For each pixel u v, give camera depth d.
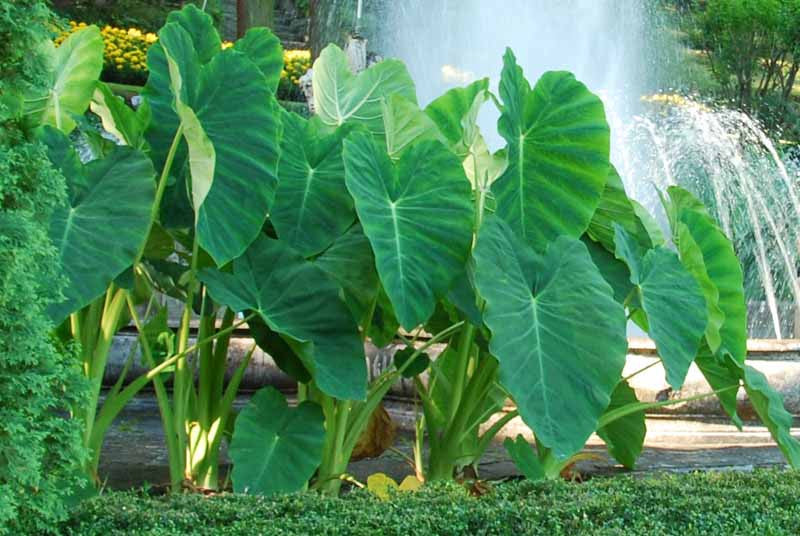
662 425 5.95
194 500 3.39
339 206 4.34
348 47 10.56
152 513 3.19
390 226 4.07
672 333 4.36
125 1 19.20
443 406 4.82
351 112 4.84
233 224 4.05
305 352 3.98
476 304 4.32
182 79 4.13
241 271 4.07
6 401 2.82
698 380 5.99
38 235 2.79
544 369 3.97
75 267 3.74
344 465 4.31
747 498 3.53
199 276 3.96
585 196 4.57
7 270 2.73
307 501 3.38
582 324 4.06
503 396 4.58
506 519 3.22
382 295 4.49
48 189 2.89
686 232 4.65
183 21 4.63
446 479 4.39
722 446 5.77
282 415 4.07
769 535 3.16
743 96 20.41
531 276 4.11
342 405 4.23
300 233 4.29
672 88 18.75
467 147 4.43
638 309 4.65
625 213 4.76
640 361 6.04
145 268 4.51
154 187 3.90
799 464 4.63
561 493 3.53
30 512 2.99
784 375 6.05
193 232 4.21
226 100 4.17
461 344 4.42
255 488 3.89
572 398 3.96
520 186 4.59
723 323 4.80
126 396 4.07
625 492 3.59
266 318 4.00
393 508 3.34
